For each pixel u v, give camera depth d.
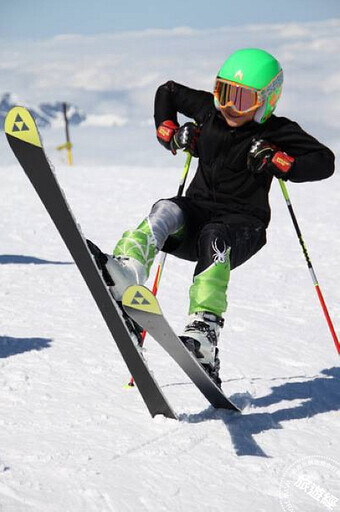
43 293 10.50
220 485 4.81
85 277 4.97
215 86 5.88
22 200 21.44
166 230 5.79
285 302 10.95
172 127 6.46
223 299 5.82
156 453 5.22
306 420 6.19
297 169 5.77
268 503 4.60
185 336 5.64
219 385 6.01
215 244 5.79
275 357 8.17
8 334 8.26
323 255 14.81
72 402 6.16
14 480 4.59
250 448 5.47
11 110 4.70
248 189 6.11
